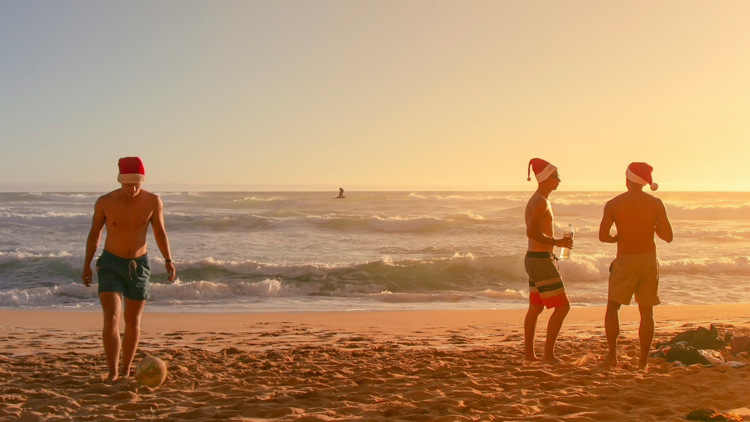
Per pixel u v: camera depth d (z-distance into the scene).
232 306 12.17
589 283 15.02
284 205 49.75
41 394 4.02
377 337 7.98
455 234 26.34
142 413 3.50
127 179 4.40
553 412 3.38
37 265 16.34
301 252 20.53
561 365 5.04
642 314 4.88
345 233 26.91
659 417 3.23
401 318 10.18
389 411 3.41
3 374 4.91
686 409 3.39
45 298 12.77
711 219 36.69
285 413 3.44
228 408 3.61
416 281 15.02
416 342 7.41
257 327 9.15
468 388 4.06
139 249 4.57
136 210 4.51
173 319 10.08
